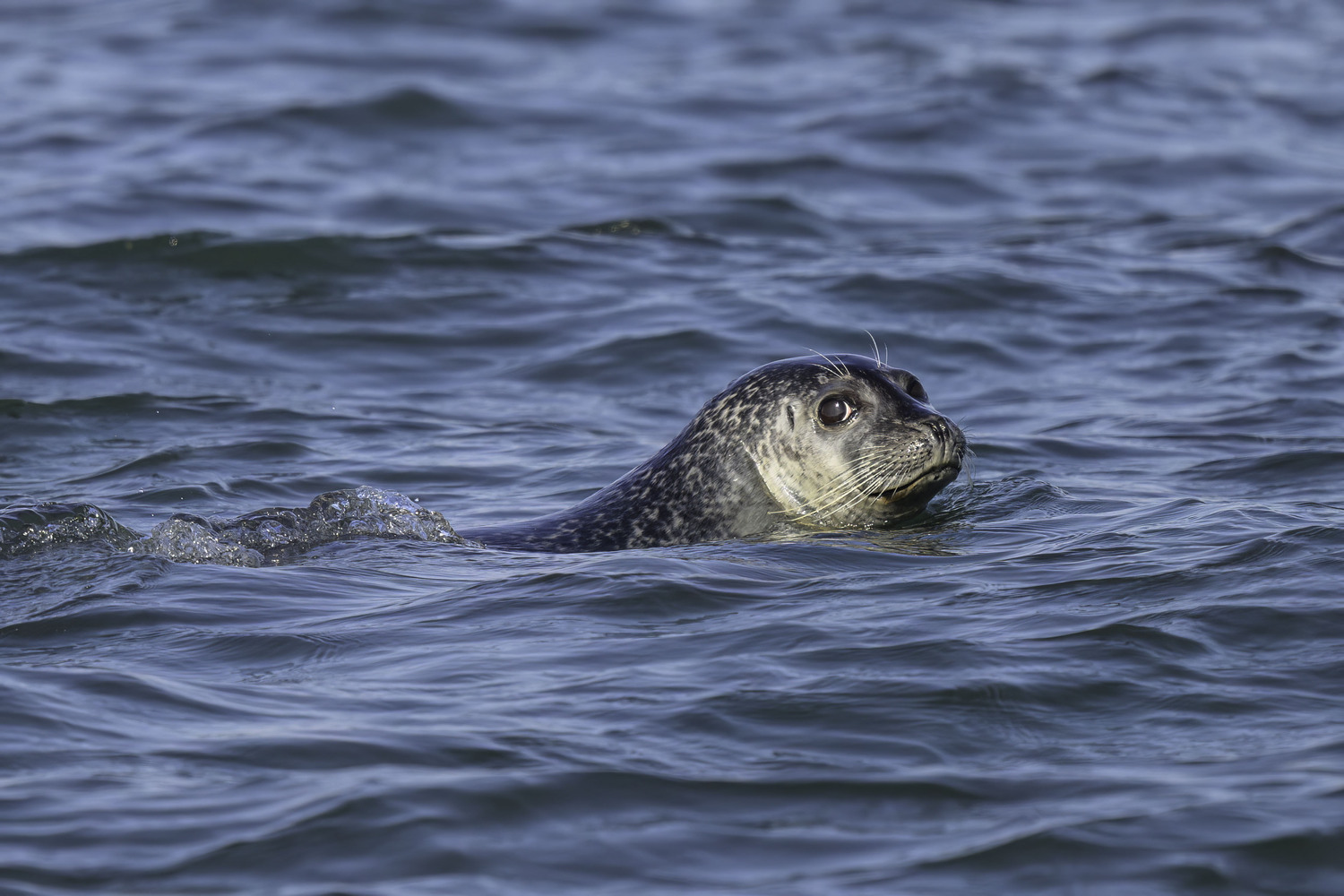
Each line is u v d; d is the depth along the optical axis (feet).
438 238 196.54
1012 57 293.23
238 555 97.45
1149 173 229.86
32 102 261.85
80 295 176.65
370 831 57.77
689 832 58.08
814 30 321.52
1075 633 77.71
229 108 255.70
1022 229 205.36
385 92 258.16
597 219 207.62
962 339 164.35
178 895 53.78
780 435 113.29
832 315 170.91
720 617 82.99
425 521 106.63
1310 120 255.91
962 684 71.36
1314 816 57.41
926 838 57.41
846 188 222.69
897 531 106.73
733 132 248.52
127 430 138.92
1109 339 163.73
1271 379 148.15
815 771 62.90
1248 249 192.03
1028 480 118.32
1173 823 57.47
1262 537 94.02
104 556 96.43
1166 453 126.21
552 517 112.06
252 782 62.08
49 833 57.82
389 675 74.84
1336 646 74.90
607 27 322.34
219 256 188.24
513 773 62.49
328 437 137.80
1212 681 71.26
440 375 157.99
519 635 80.69
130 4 345.10
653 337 164.76
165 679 74.33
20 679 73.61
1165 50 302.45
